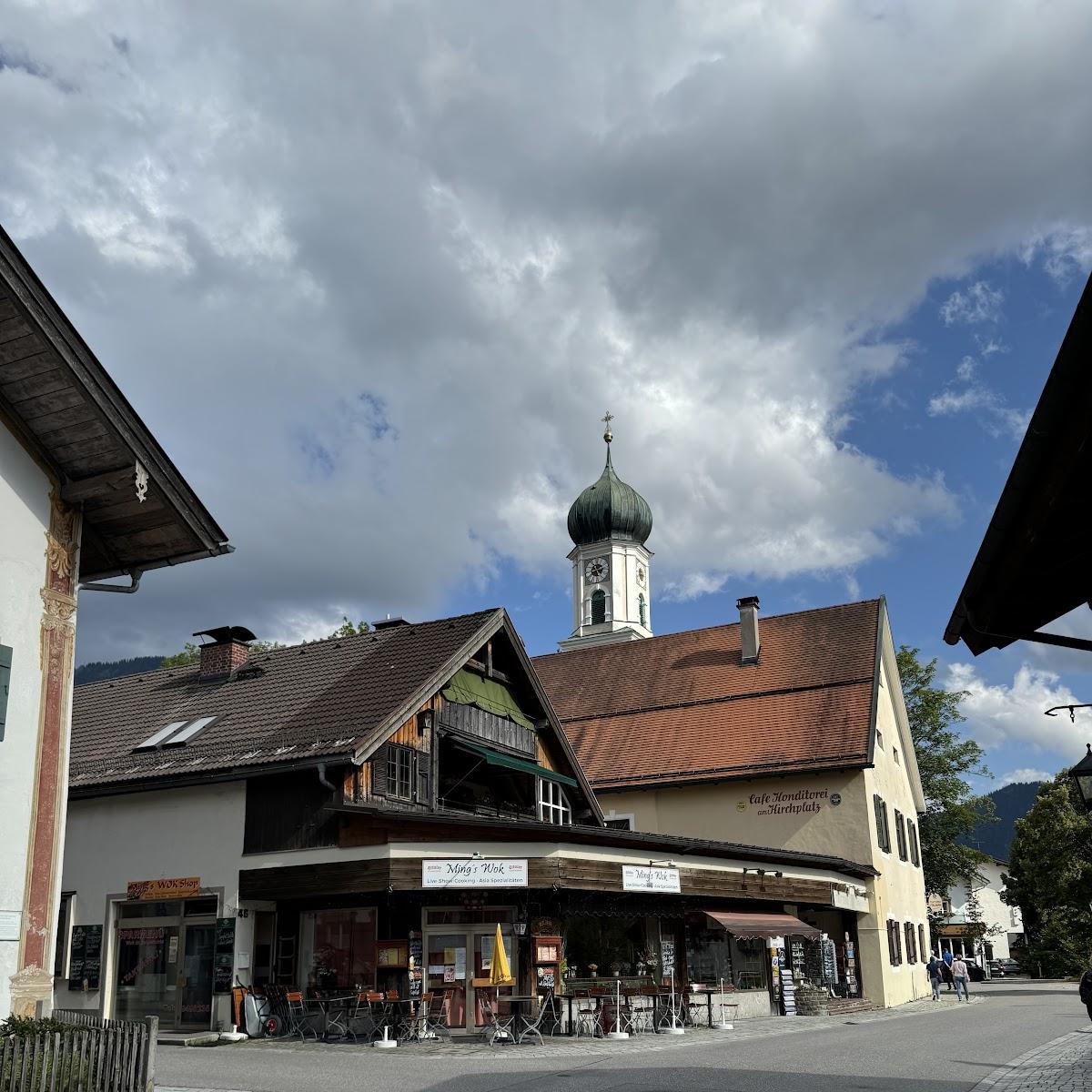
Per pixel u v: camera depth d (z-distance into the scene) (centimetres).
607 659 4397
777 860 2656
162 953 2231
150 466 1336
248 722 2414
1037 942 5822
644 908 2359
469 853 2017
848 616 3969
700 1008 2378
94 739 2648
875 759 3509
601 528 9488
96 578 1477
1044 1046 1745
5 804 1202
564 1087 1298
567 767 2872
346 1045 1897
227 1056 1727
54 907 1236
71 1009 2255
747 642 4006
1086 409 586
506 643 2661
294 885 2067
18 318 1214
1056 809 5956
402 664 2431
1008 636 951
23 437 1293
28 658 1255
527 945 2111
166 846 2234
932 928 5444
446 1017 2022
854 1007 2927
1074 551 796
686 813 3562
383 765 2198
